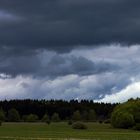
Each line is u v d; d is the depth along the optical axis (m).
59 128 145.88
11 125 178.12
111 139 86.12
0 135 96.12
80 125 142.25
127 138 90.31
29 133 107.19
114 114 160.50
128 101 169.12
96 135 100.31
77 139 82.88
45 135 97.56
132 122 155.12
